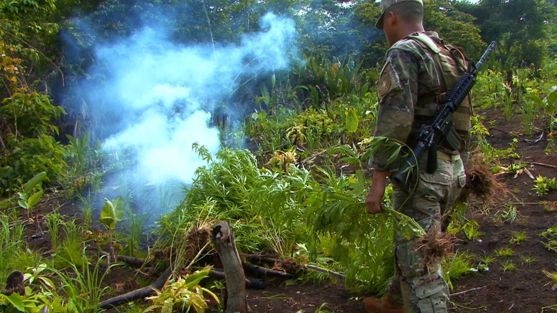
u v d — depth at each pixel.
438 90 2.54
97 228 4.61
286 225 3.72
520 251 3.63
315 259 3.60
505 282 3.30
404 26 2.70
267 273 3.57
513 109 6.98
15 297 2.56
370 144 2.48
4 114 6.87
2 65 6.81
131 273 3.75
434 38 2.70
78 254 3.86
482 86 7.86
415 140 2.56
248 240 3.82
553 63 10.44
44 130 7.00
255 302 3.28
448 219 3.07
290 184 3.39
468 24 10.68
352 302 3.23
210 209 3.86
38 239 4.53
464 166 2.81
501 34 12.38
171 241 3.81
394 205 2.71
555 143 5.50
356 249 3.23
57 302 2.75
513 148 5.51
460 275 3.42
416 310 2.55
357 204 2.82
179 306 2.92
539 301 3.07
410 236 2.53
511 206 4.18
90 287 3.15
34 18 8.05
